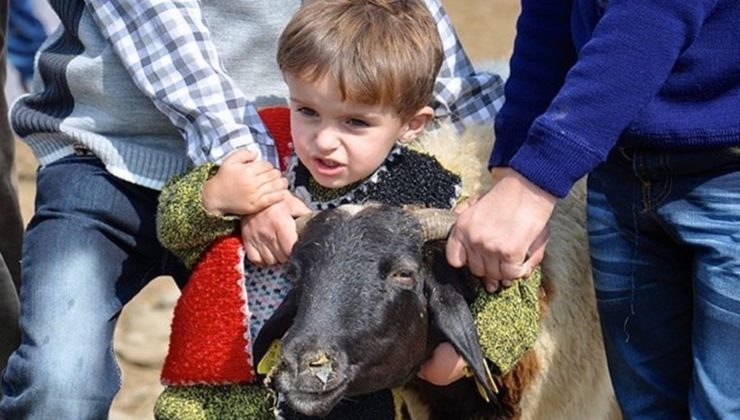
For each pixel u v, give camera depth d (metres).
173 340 7.14
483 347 6.82
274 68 7.77
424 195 7.11
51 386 7.14
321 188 7.11
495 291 6.84
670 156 6.54
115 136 7.57
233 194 6.80
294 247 6.65
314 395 6.22
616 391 7.29
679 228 6.64
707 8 6.21
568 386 7.71
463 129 7.80
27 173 16.67
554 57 7.33
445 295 6.66
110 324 7.47
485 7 23.66
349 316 6.38
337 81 6.58
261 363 6.77
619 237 6.98
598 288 7.16
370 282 6.48
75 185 7.52
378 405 7.09
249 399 7.02
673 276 6.93
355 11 6.71
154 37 7.19
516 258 6.39
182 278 8.02
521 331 6.88
